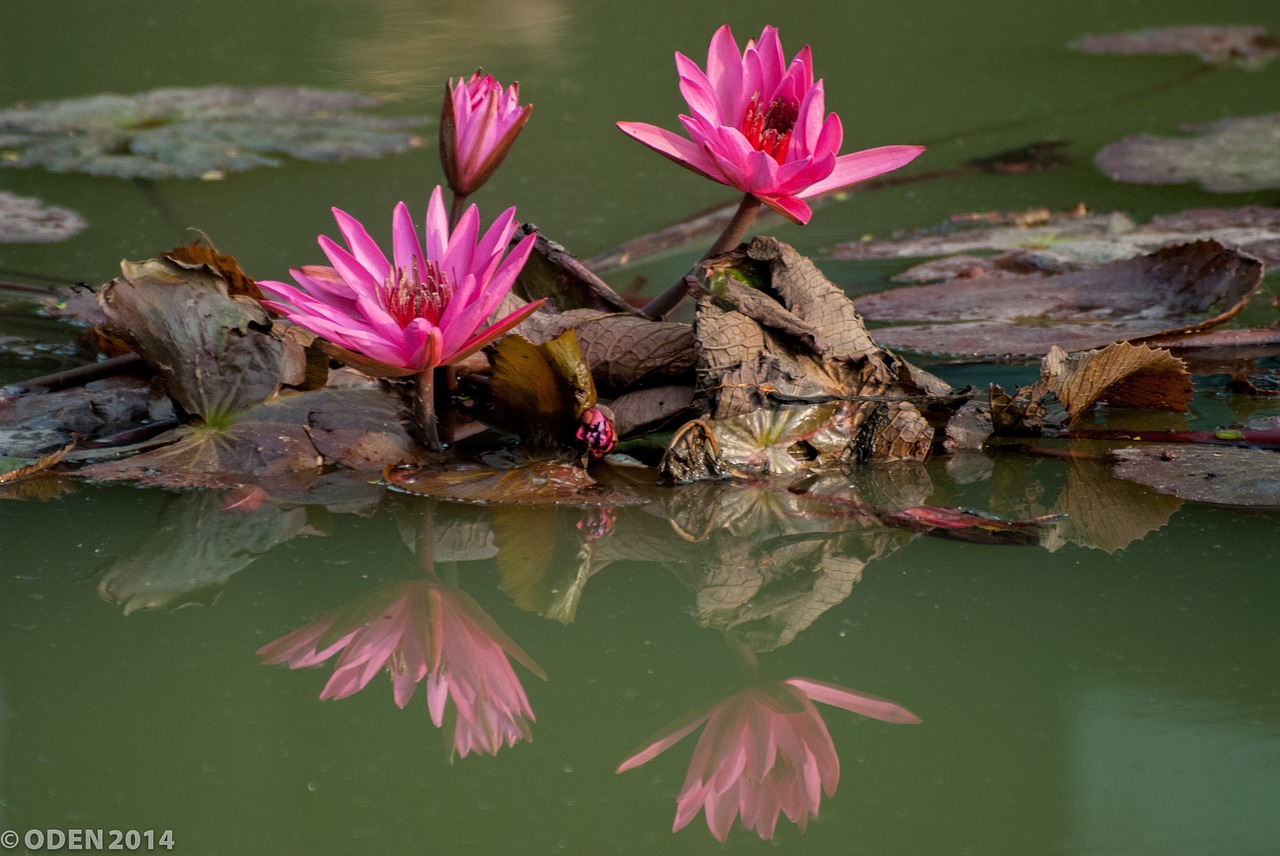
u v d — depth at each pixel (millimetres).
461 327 4824
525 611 4789
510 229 4832
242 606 4789
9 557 4820
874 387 4902
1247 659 4578
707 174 4902
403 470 4879
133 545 4832
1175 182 5379
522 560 4820
